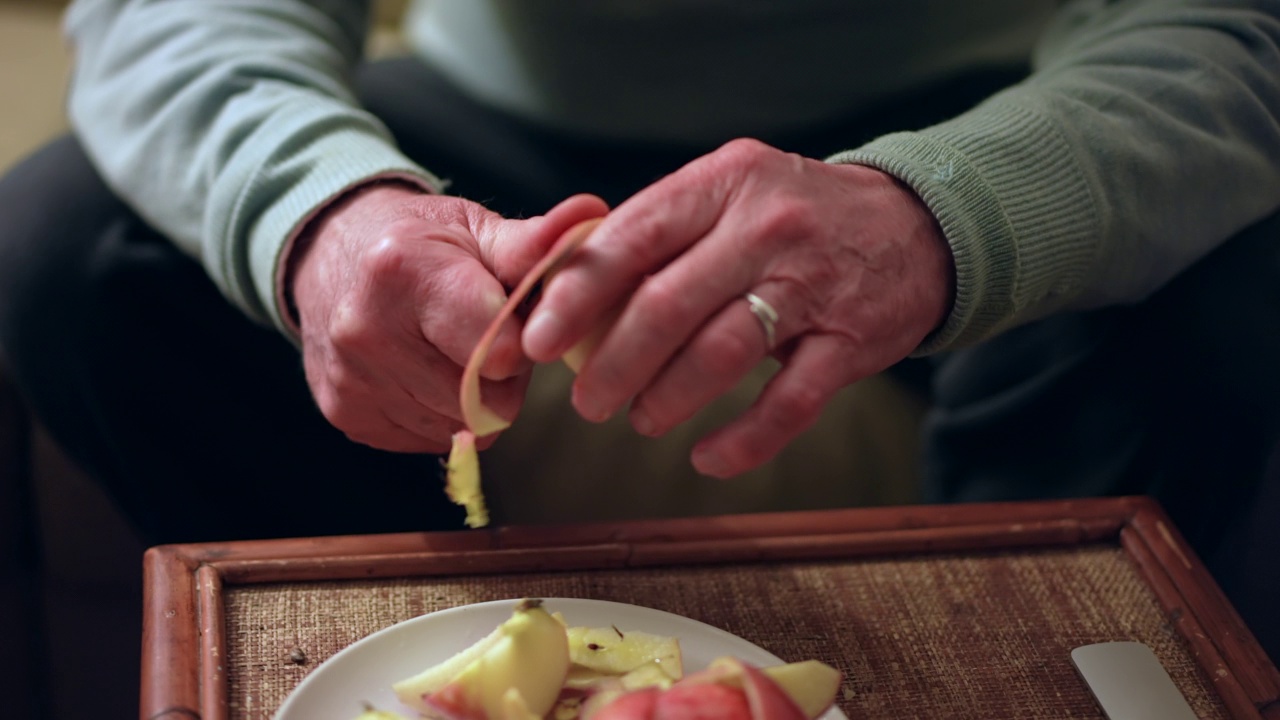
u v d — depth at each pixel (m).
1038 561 0.80
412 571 0.75
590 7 1.07
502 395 0.72
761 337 0.67
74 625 1.12
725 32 1.07
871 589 0.77
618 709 0.61
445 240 0.73
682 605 0.75
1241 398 0.86
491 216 0.76
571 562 0.77
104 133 0.98
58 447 1.11
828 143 1.12
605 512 1.19
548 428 1.26
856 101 1.11
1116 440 0.94
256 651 0.71
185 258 1.03
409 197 0.80
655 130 1.12
